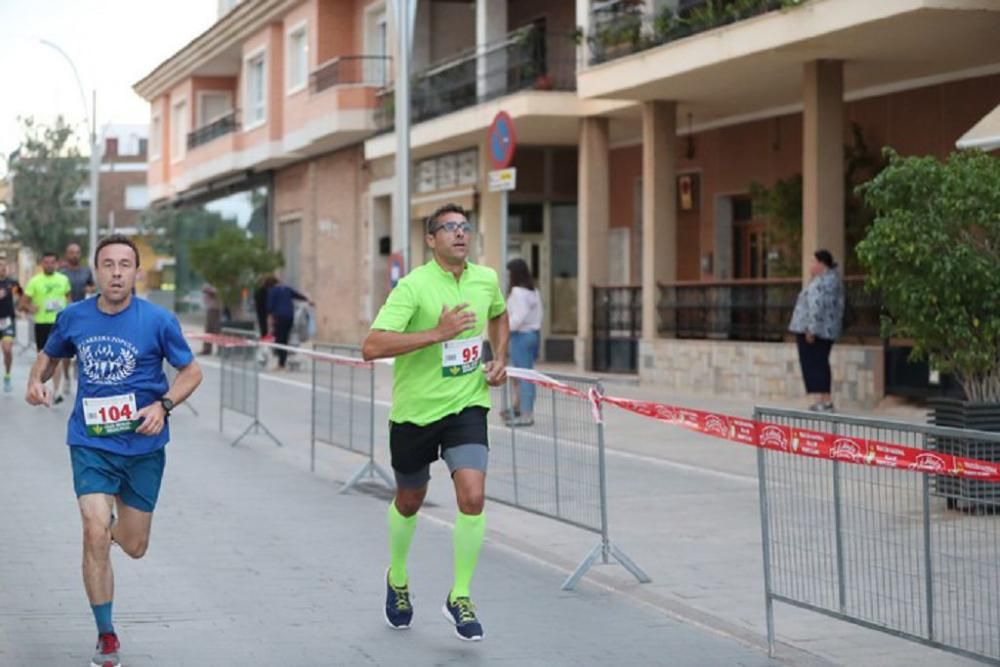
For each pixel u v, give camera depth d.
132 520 7.31
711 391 23.02
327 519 11.99
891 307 12.02
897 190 11.80
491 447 10.97
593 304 27.11
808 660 7.57
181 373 7.22
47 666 7.20
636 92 23.52
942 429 6.27
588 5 25.52
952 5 16.77
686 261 28.47
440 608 8.70
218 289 36.53
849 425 7.06
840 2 17.98
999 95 20.48
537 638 7.99
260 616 8.41
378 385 24.56
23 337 48.25
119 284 7.06
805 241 20.83
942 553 6.42
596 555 9.46
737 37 20.19
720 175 27.09
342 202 39.44
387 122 34.94
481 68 29.95
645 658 7.57
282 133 41.41
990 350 11.66
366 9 37.06
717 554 10.49
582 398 9.46
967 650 6.29
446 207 7.91
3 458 15.73
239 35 44.06
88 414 7.05
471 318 7.54
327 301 40.75
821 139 20.48
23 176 60.94
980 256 11.57
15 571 9.64
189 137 50.47
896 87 22.25
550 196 31.39
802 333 19.19
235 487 13.84
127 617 8.34
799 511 7.40
